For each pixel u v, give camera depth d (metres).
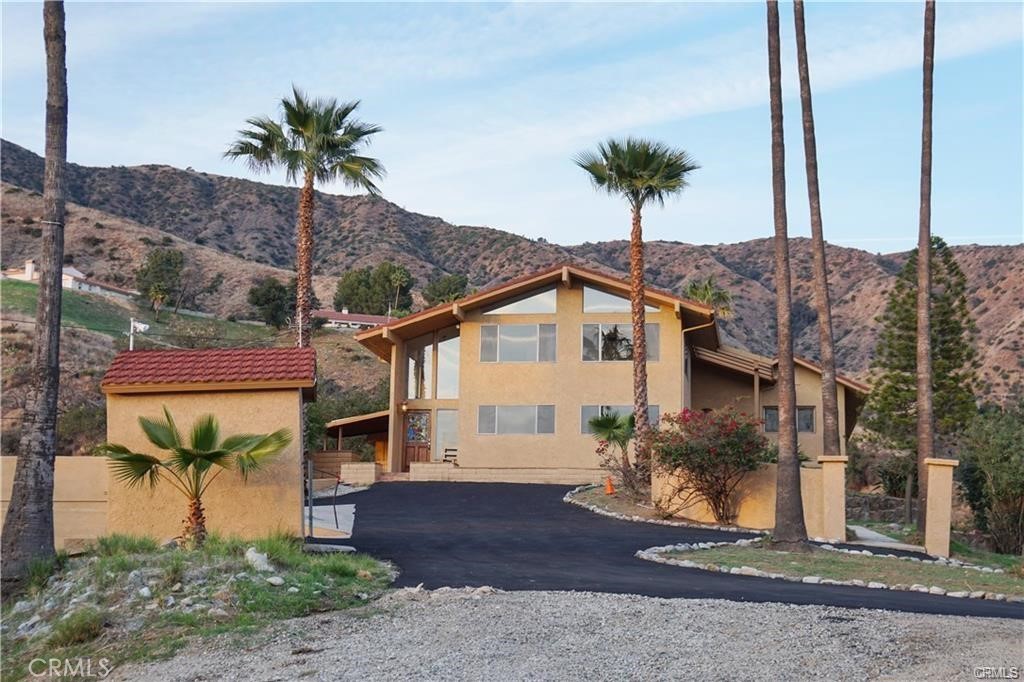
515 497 30.86
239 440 16.16
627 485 28.98
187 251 119.62
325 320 88.25
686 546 20.00
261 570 13.68
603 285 36.50
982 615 12.92
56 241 14.89
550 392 36.56
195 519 16.11
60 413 53.38
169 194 158.88
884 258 128.62
